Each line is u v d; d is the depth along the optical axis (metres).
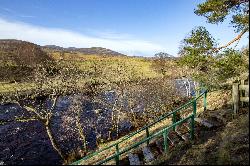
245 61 15.95
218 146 12.77
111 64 40.50
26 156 25.89
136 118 33.31
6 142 29.95
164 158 13.34
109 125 33.72
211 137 13.82
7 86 46.34
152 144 15.93
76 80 29.53
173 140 14.97
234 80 17.34
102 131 31.55
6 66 58.19
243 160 11.16
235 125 13.96
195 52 17.45
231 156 11.57
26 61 69.69
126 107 35.50
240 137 12.68
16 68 55.88
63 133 31.84
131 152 15.81
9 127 35.59
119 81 33.50
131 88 33.84
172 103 36.53
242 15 16.25
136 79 38.12
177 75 52.97
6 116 40.50
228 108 16.89
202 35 17.66
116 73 36.25
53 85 26.08
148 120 31.70
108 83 33.16
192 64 17.59
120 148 18.81
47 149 27.47
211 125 14.58
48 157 25.41
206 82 18.64
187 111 22.38
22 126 36.12
